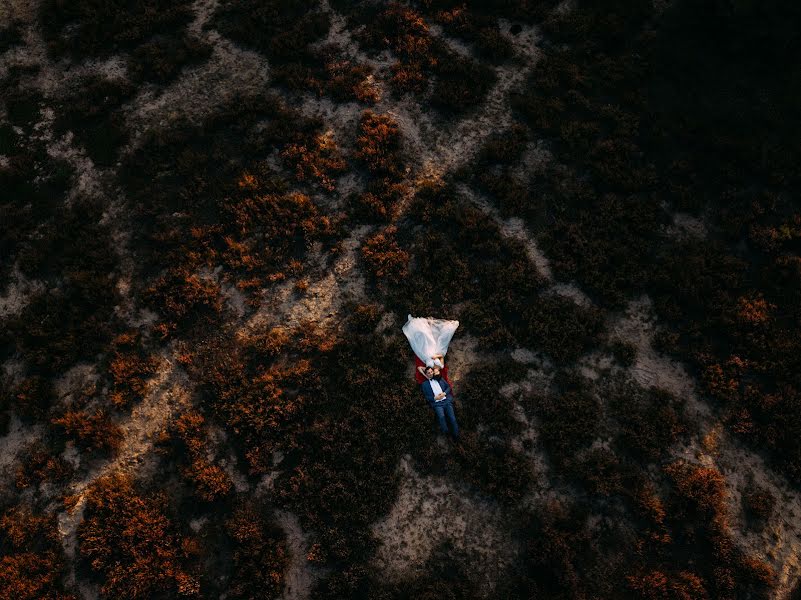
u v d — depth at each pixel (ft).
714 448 42.34
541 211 48.67
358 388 43.62
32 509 41.81
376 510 41.42
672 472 41.65
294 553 40.93
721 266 46.37
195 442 42.42
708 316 45.09
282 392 43.57
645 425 42.42
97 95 52.95
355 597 40.06
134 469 42.57
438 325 44.24
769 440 41.86
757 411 42.93
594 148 50.06
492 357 44.80
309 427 42.88
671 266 46.24
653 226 47.62
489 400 43.60
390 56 54.39
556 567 39.42
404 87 52.75
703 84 52.16
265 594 39.78
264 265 47.24
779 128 50.39
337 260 47.52
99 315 45.96
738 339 44.37
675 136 50.42
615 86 52.37
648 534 40.37
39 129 52.29
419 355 43.60
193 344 45.50
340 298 46.52
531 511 41.22
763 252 46.88
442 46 54.44
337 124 52.03
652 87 52.39
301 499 41.55
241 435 42.86
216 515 41.63
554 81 52.42
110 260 47.47
